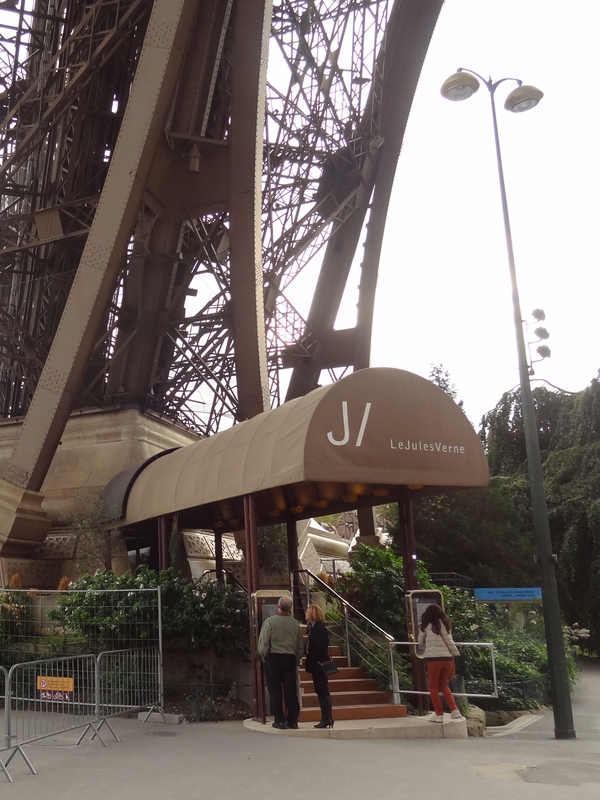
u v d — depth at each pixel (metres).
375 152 29.84
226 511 18.23
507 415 41.31
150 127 18.05
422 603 12.83
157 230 21.17
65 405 19.61
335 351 31.48
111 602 13.43
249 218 19.97
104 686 12.24
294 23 28.38
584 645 34.44
